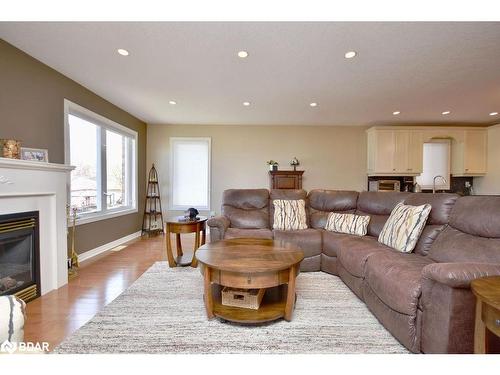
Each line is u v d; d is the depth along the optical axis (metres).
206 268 1.77
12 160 1.91
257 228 3.31
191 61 2.55
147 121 5.14
